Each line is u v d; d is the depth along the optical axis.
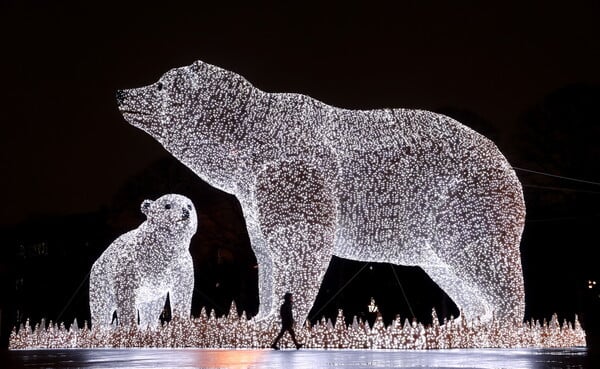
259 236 12.90
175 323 13.37
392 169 12.61
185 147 12.60
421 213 12.62
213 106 12.51
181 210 14.91
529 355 10.75
